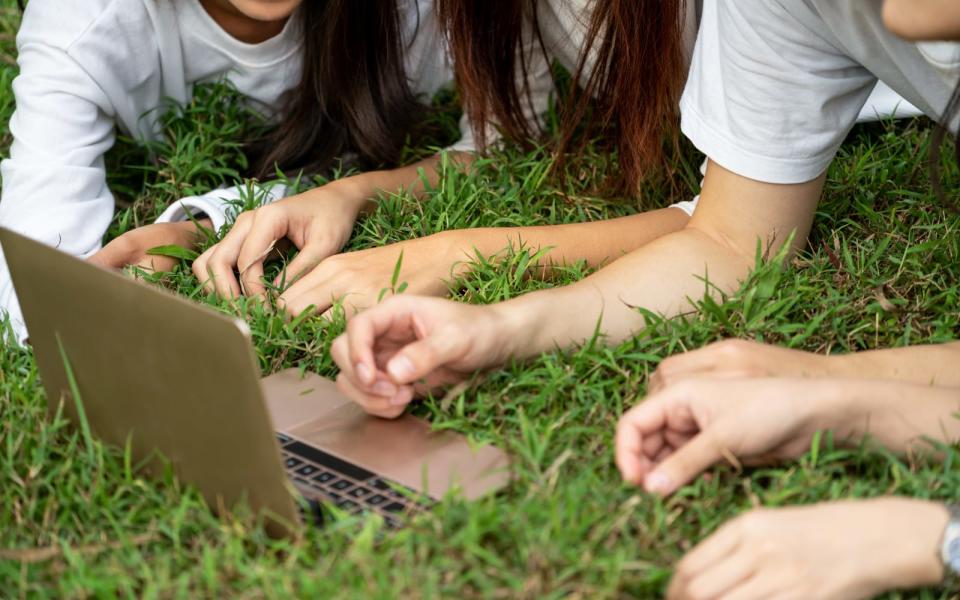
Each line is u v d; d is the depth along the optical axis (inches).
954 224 84.5
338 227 87.5
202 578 56.2
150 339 57.2
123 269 85.6
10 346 78.7
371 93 101.0
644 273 75.7
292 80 104.6
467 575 54.2
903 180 94.6
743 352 65.4
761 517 52.5
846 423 60.9
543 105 106.6
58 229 89.4
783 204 78.2
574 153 102.3
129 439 63.0
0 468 65.0
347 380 66.5
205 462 59.0
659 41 85.4
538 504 57.6
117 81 96.2
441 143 110.0
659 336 73.5
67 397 66.5
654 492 58.4
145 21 96.6
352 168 101.5
